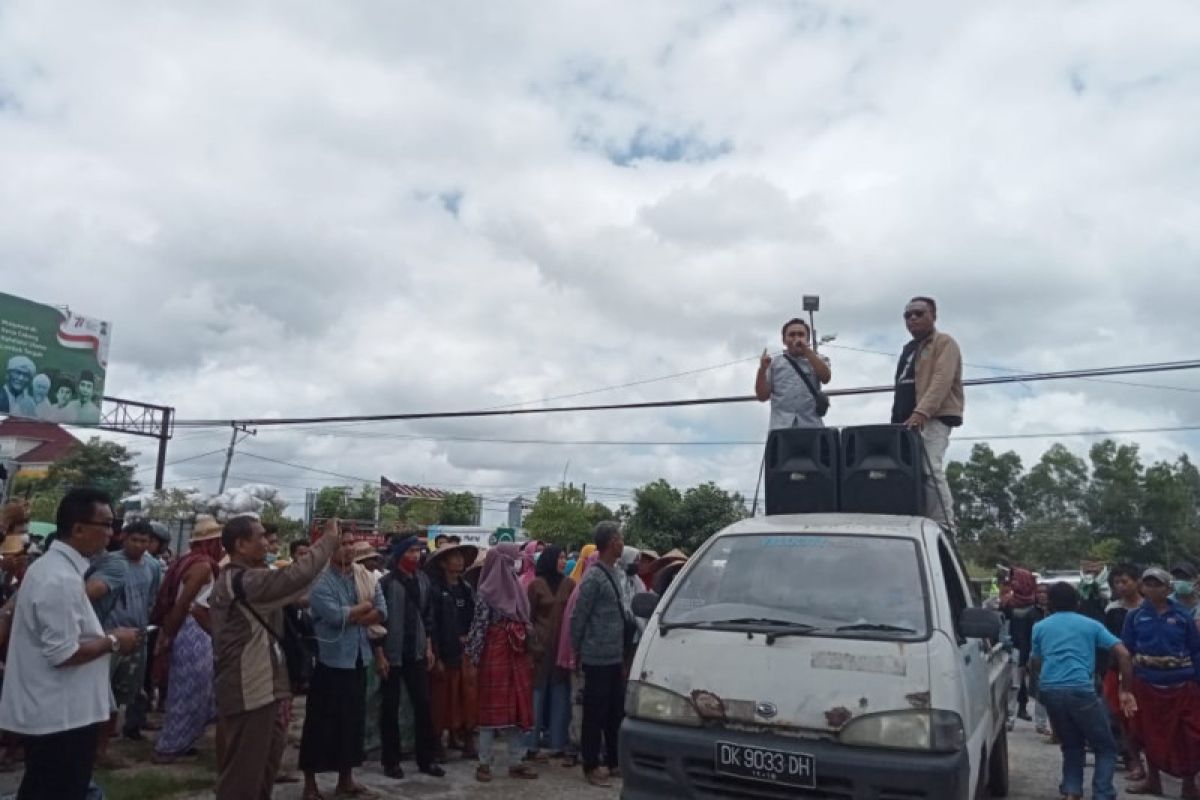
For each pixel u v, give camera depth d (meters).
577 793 6.75
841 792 4.21
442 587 7.82
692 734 4.55
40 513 28.00
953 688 4.35
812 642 4.60
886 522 5.57
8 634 5.32
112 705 4.62
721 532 5.74
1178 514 57.53
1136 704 7.60
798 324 7.57
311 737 6.20
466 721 7.79
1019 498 60.78
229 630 5.03
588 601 7.15
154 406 28.34
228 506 7.07
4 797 6.01
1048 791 7.77
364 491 52.16
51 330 22.66
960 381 7.04
